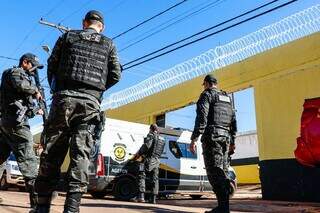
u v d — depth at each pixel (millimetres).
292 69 10266
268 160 10422
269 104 10703
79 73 2918
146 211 4848
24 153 4727
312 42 9914
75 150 2828
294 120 9977
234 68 12039
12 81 4559
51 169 2955
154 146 9078
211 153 4730
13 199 6578
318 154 8727
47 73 3152
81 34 3037
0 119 4758
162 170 10953
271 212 6035
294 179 9711
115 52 3158
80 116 2877
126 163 10227
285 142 10102
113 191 9930
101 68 3014
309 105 9250
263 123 10766
